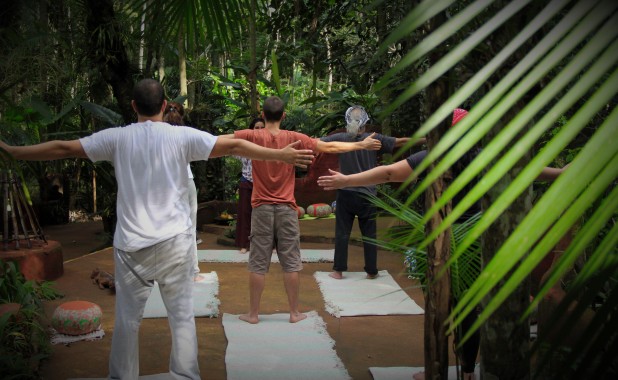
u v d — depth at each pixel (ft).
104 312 15.75
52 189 37.86
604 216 1.94
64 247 31.17
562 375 2.29
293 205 14.51
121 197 9.29
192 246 9.71
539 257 1.88
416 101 27.09
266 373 11.59
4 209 18.40
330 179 8.61
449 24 2.10
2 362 10.69
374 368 11.80
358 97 32.17
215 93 41.45
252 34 28.60
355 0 27.78
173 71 37.68
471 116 2.05
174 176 9.36
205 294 17.11
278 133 13.91
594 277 2.41
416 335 14.07
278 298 17.21
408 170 8.59
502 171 1.98
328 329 14.43
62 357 12.47
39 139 31.35
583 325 6.19
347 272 20.01
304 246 24.34
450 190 2.07
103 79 30.73
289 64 31.58
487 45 4.76
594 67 1.86
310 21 28.73
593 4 1.94
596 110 1.83
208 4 13.47
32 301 14.21
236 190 38.14
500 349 5.43
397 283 18.45
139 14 13.69
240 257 22.26
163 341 13.51
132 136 9.28
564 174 1.84
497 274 1.91
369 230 18.58
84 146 9.09
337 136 17.84
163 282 9.53
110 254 23.52
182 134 9.36
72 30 28.37
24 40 21.74
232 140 9.34
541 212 1.84
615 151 1.78
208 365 12.23
